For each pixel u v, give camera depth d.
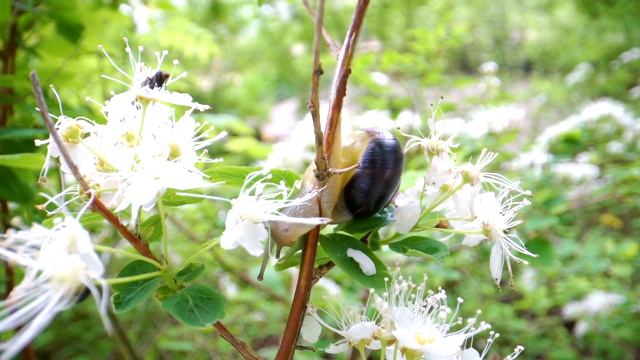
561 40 0.70
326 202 0.10
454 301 0.29
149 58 0.33
